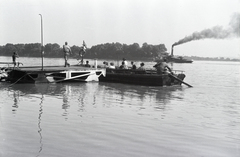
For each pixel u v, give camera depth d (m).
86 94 16.69
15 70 22.28
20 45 129.25
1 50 117.44
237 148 7.52
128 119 10.43
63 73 23.02
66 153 6.98
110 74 24.83
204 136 8.54
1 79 23.61
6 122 9.68
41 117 10.48
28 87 19.44
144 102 14.24
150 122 10.07
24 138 8.02
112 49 142.50
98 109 12.16
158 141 7.99
